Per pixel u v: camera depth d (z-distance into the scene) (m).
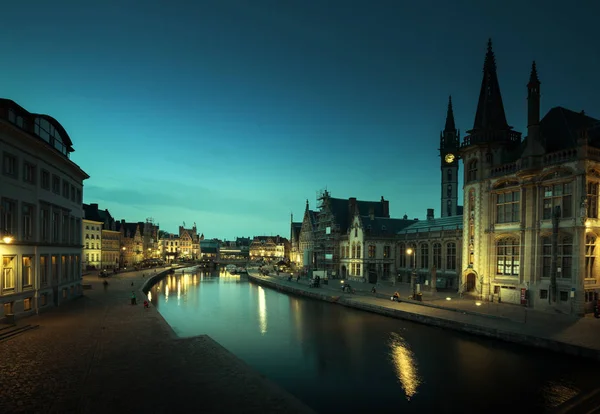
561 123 39.28
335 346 30.03
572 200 34.50
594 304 33.44
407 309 39.72
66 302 42.00
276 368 25.19
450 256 57.69
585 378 21.94
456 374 23.34
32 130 33.88
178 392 15.88
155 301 56.31
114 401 14.87
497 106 47.00
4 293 29.42
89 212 109.62
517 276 40.16
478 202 45.09
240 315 43.97
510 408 18.83
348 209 86.31
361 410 18.94
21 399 15.00
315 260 92.75
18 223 30.81
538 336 26.62
